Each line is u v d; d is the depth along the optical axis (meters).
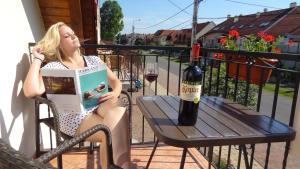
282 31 22.64
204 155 2.66
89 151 2.63
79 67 2.18
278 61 1.90
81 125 1.96
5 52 1.95
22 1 2.43
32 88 1.84
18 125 2.13
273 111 1.86
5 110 1.91
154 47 2.78
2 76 1.88
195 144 1.13
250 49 3.53
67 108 1.92
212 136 1.16
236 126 1.31
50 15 3.39
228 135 1.18
